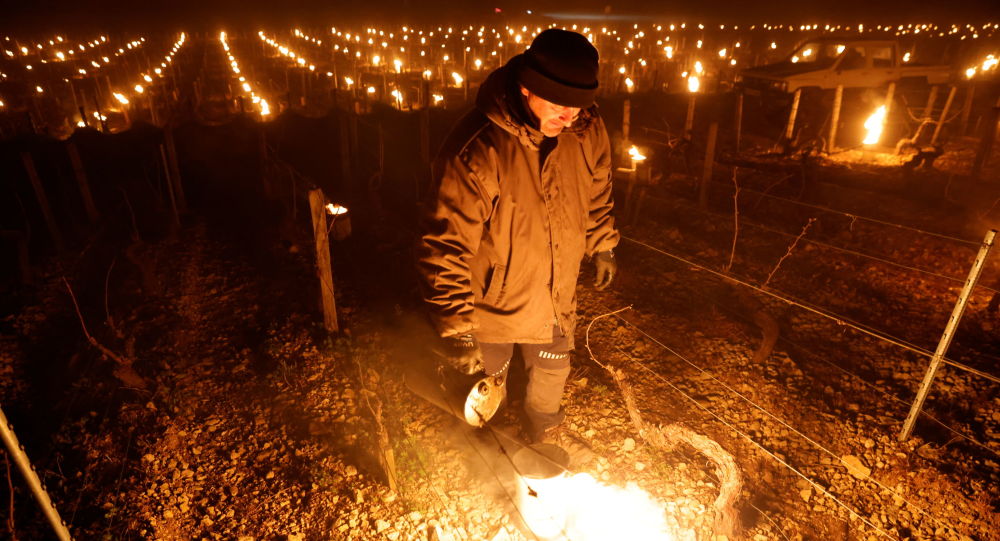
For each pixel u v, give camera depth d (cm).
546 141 222
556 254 243
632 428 359
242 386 404
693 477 325
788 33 2666
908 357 424
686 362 420
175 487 324
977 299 501
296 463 340
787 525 307
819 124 1123
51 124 1137
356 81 1563
